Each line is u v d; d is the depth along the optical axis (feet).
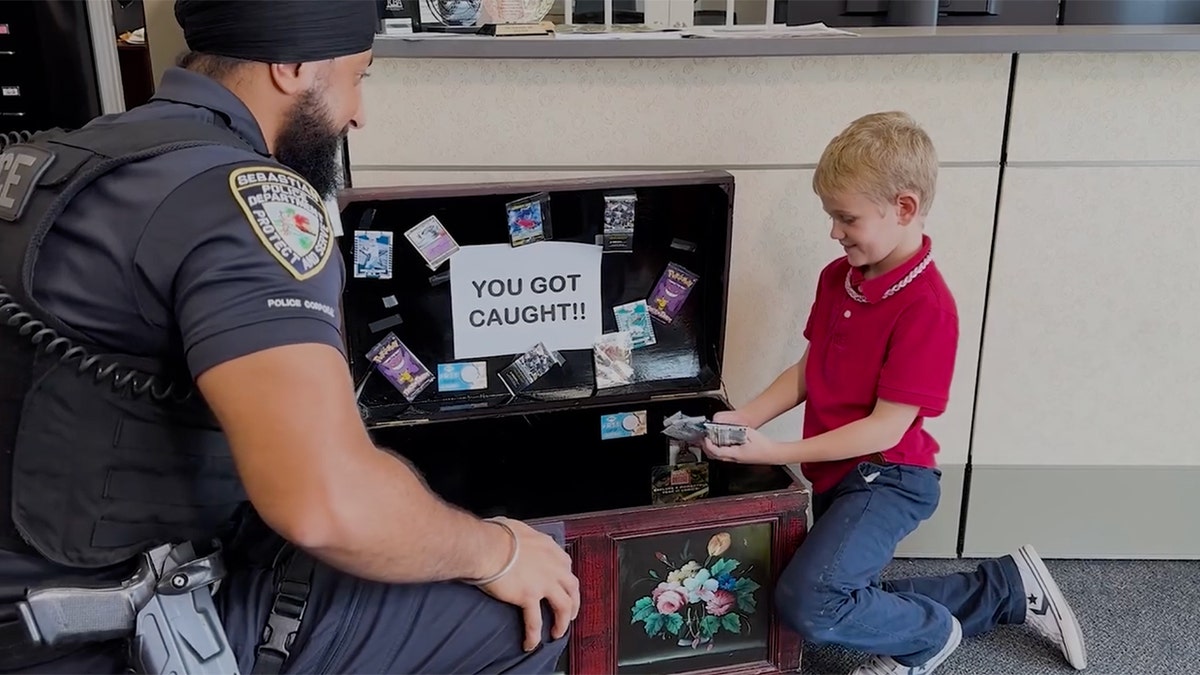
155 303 2.76
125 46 9.71
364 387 5.51
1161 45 5.35
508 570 3.40
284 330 2.66
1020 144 5.72
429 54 5.49
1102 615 5.82
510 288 5.51
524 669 3.62
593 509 5.92
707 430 5.04
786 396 5.53
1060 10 8.39
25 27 8.41
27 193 2.84
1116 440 6.24
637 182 5.14
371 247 5.17
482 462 5.76
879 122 4.74
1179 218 5.82
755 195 5.89
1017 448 6.27
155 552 2.98
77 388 2.83
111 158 2.84
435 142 5.81
